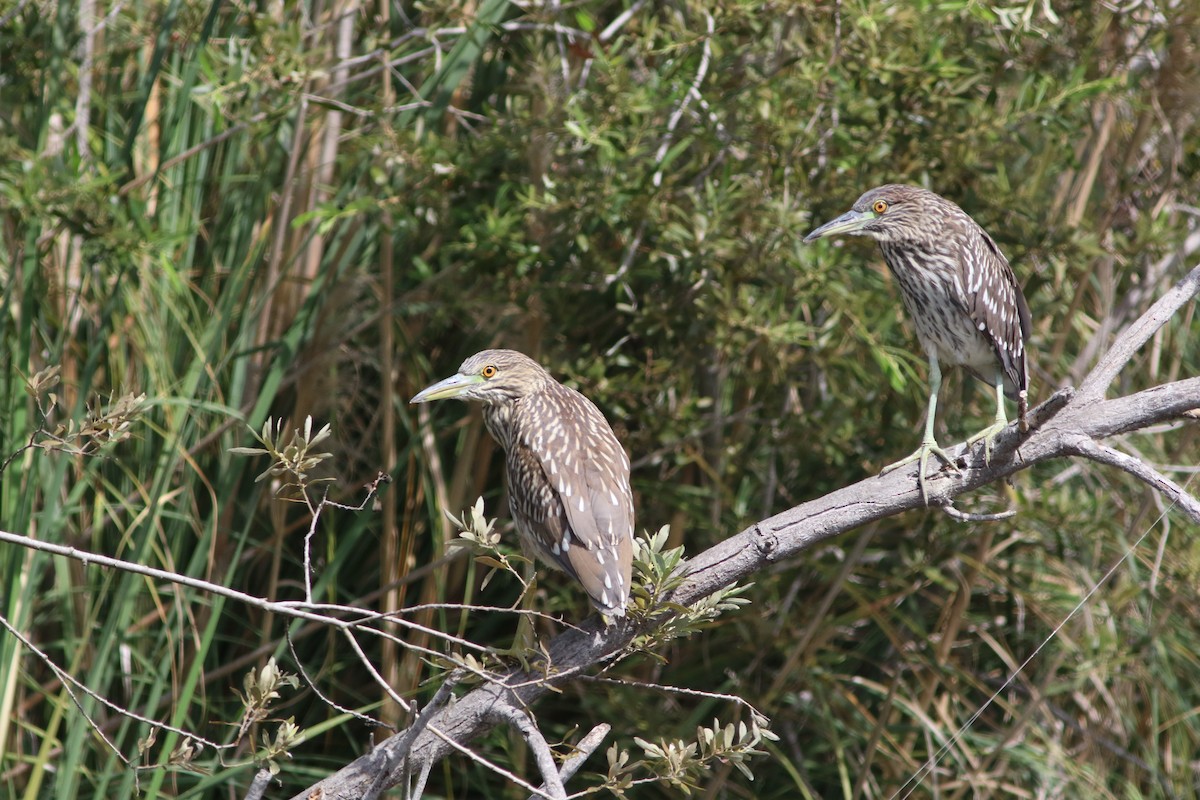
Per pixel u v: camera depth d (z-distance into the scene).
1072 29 10.31
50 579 10.77
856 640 12.46
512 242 9.73
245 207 10.93
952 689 11.82
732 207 9.81
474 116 10.59
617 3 11.80
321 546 11.15
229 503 10.21
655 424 10.71
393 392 10.91
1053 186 11.80
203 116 10.93
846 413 10.72
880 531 12.05
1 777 9.69
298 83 9.42
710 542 11.34
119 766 9.92
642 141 9.92
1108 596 12.00
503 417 8.11
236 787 10.54
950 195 10.79
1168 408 6.13
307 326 10.52
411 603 11.13
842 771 10.99
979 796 11.80
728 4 9.45
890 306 10.38
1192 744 12.95
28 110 11.37
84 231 9.16
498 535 5.47
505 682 6.05
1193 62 10.44
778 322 10.09
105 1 11.24
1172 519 12.44
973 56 10.60
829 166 10.27
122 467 10.00
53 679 10.40
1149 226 10.75
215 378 10.02
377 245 11.25
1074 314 11.82
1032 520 11.52
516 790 10.98
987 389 12.17
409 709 5.48
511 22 10.71
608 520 7.02
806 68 9.56
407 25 11.05
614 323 11.25
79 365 10.46
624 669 11.17
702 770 5.52
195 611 10.41
